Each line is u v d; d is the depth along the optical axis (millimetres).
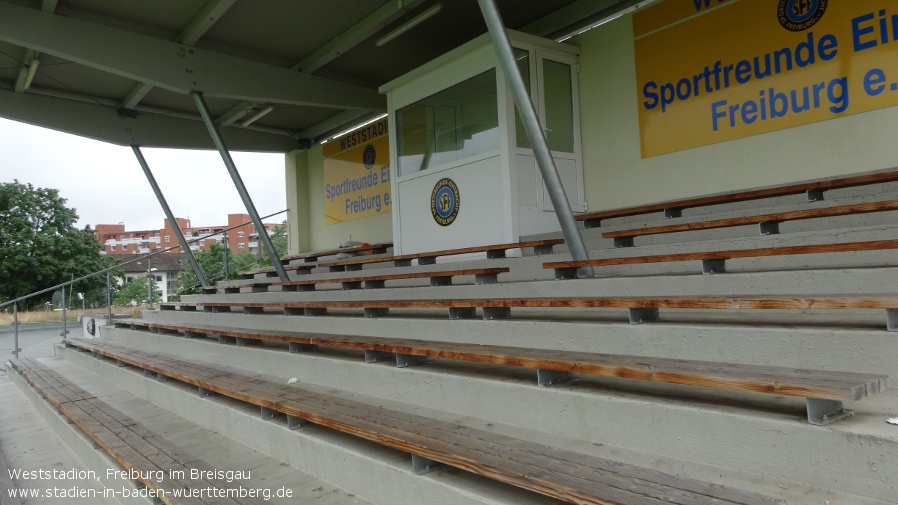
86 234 32438
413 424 3020
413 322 4688
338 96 9258
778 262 3855
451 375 3490
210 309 8906
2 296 28750
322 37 8016
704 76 6047
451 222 7250
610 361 2689
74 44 6855
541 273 5391
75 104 9383
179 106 10078
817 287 3197
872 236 3490
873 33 4918
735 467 2250
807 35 5309
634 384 2943
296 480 3404
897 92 4797
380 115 10727
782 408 2316
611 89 6895
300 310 6477
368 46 8492
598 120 7031
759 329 2779
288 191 12734
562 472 2160
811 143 5309
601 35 6977
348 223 11320
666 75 6367
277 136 12266
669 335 3102
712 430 2316
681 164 6258
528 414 3029
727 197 4949
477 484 2527
